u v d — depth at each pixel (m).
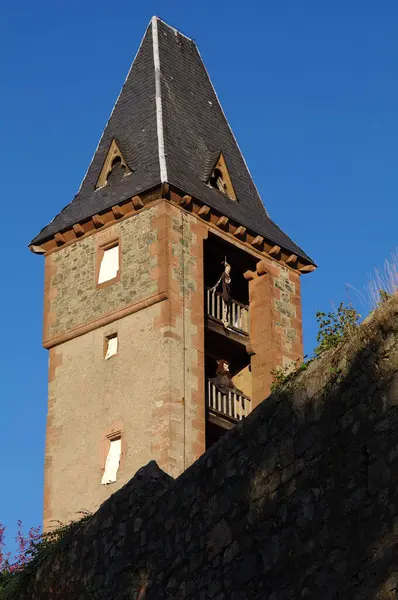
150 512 13.59
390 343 10.77
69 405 30.19
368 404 10.78
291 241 33.84
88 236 31.86
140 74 35.38
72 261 31.97
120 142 33.06
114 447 28.84
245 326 32.25
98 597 13.88
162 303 29.23
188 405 28.36
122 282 30.33
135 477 14.21
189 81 35.88
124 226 30.98
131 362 29.27
